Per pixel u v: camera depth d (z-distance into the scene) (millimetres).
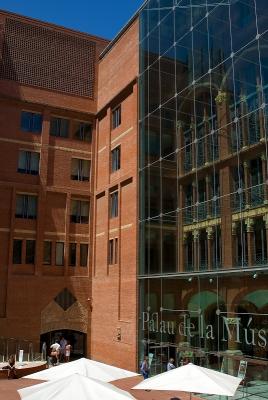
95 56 38750
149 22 30859
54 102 36250
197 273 22828
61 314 33344
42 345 32750
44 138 35438
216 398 19922
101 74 37844
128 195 30734
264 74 20328
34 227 33938
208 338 21672
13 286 32250
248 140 20766
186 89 25875
